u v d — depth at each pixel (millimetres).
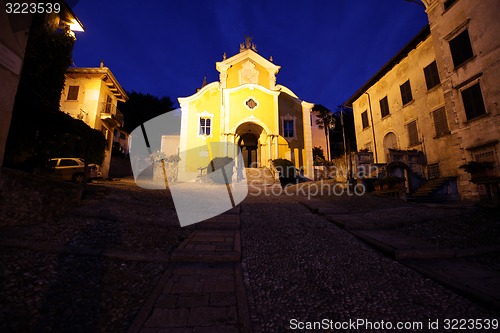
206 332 2500
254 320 2771
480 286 3445
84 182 8805
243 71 22484
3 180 4734
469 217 6922
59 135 8734
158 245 5039
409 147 17156
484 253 4820
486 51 11438
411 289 3545
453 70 13055
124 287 3396
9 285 3049
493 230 5914
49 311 2717
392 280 3824
